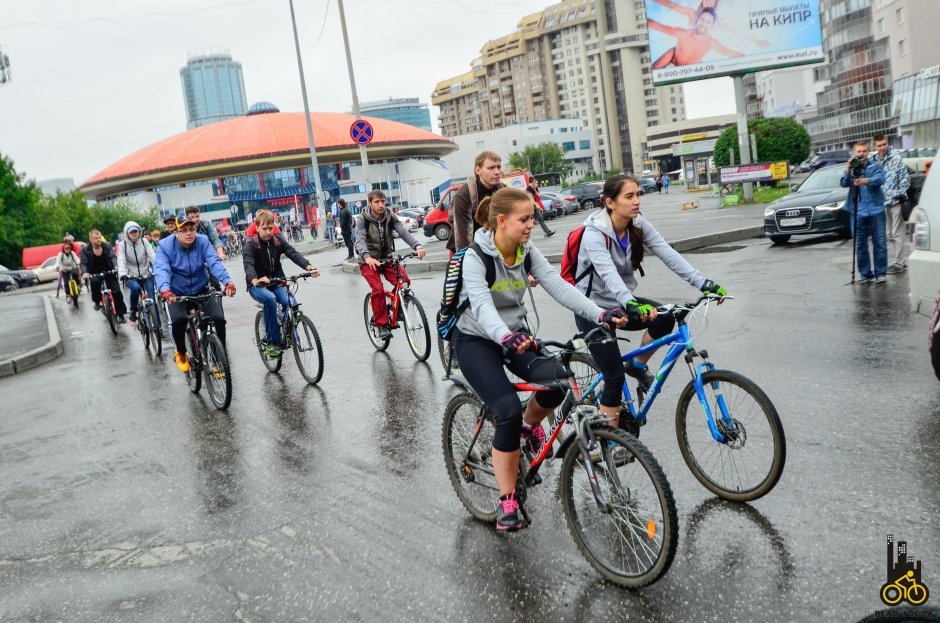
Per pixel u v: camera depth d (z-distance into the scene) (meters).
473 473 4.21
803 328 7.75
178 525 4.59
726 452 4.10
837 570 3.26
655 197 50.56
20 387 9.56
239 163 103.31
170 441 6.41
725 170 26.47
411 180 113.19
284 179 107.88
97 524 4.73
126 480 5.52
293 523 4.43
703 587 3.27
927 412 5.01
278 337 8.36
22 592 3.90
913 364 6.12
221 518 4.62
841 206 13.88
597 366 4.32
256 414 6.98
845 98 95.62
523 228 3.67
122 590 3.82
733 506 4.00
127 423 7.18
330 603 3.48
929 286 6.29
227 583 3.78
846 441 4.68
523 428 3.89
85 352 12.13
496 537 3.97
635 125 192.25
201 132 118.94
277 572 3.84
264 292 8.30
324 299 14.81
